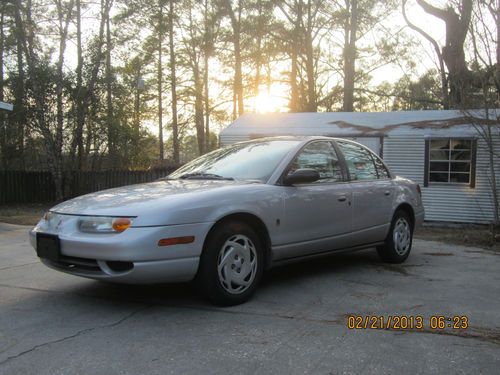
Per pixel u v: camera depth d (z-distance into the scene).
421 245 8.18
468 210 11.58
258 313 4.09
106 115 18.98
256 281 4.46
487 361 3.14
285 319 3.94
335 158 5.67
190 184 4.68
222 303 4.22
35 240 4.41
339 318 3.97
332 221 5.28
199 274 4.11
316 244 5.10
